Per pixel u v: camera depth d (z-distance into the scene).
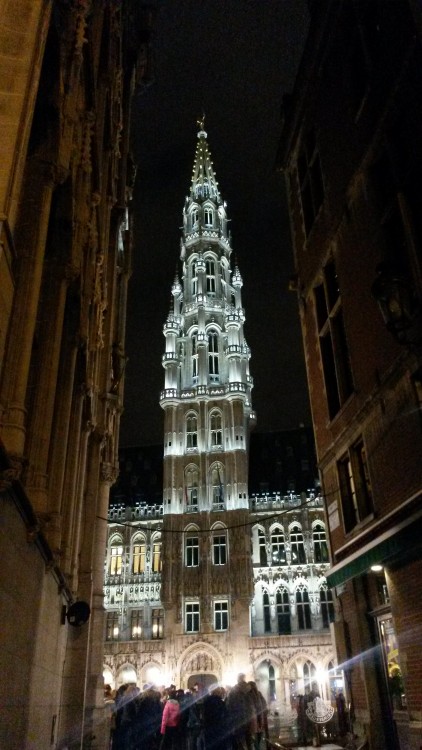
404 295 9.63
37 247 9.71
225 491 55.53
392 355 12.98
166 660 49.00
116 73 24.06
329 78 18.19
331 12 17.72
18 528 7.74
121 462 67.31
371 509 14.39
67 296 14.09
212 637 49.44
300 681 47.16
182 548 53.53
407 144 13.05
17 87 8.13
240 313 67.38
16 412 7.98
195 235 73.62
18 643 7.93
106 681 49.75
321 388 18.14
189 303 68.56
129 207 35.06
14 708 7.78
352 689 14.21
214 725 14.20
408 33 13.02
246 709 14.56
